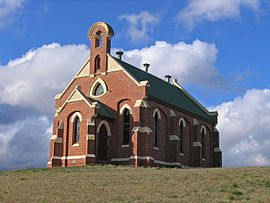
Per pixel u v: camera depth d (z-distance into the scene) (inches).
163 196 941.8
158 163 1824.6
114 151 1777.8
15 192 997.8
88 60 1971.0
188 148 2116.1
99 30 1957.4
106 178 1167.6
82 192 984.9
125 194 960.9
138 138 1691.7
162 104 1909.4
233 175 1216.8
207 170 1363.2
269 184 1090.7
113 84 1854.1
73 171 1380.4
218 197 936.9
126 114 1802.4
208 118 2393.0
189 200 903.7
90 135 1659.7
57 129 1774.1
